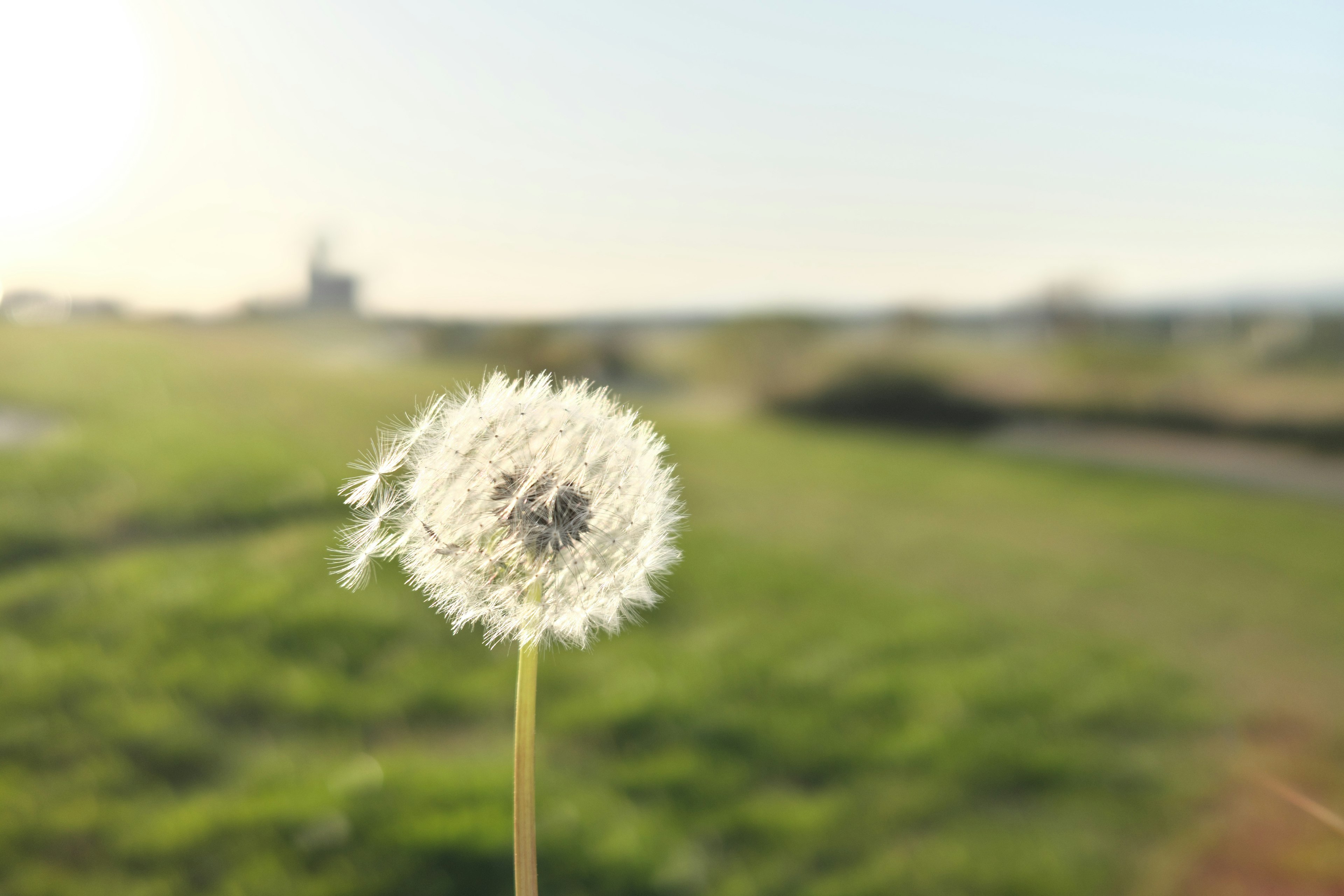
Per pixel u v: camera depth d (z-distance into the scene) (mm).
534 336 23562
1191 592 8922
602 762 4676
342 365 21109
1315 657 7199
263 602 5949
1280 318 20141
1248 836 4406
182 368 17594
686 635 6551
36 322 22781
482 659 5688
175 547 7324
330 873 3516
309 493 8812
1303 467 16094
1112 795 4754
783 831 4188
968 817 4453
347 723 4809
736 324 23844
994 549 10414
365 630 5762
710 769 4645
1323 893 3947
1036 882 3955
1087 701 5941
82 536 7309
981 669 6328
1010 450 18078
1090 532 11492
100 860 3551
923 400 21094
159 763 4230
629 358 24094
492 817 3826
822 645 6543
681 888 3715
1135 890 3969
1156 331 21922
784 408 22422
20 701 4559
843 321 24219
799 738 5039
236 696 4887
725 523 10586
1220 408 18812
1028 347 23625
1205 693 6273
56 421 11945
